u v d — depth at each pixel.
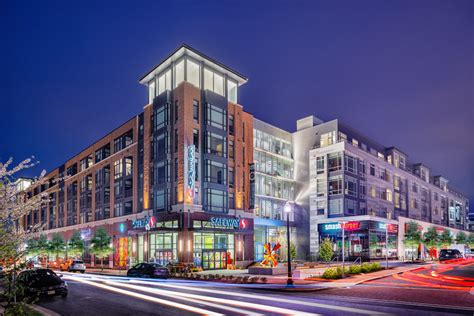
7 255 9.99
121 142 58.53
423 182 88.88
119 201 57.00
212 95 47.34
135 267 34.44
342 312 15.27
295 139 66.88
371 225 55.41
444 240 67.56
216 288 24.56
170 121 46.00
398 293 20.81
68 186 76.69
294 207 64.31
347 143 60.66
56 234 69.31
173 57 47.53
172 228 41.78
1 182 10.05
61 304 18.59
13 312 10.13
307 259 59.66
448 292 21.02
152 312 15.78
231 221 45.97
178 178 43.50
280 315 14.71
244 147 51.53
